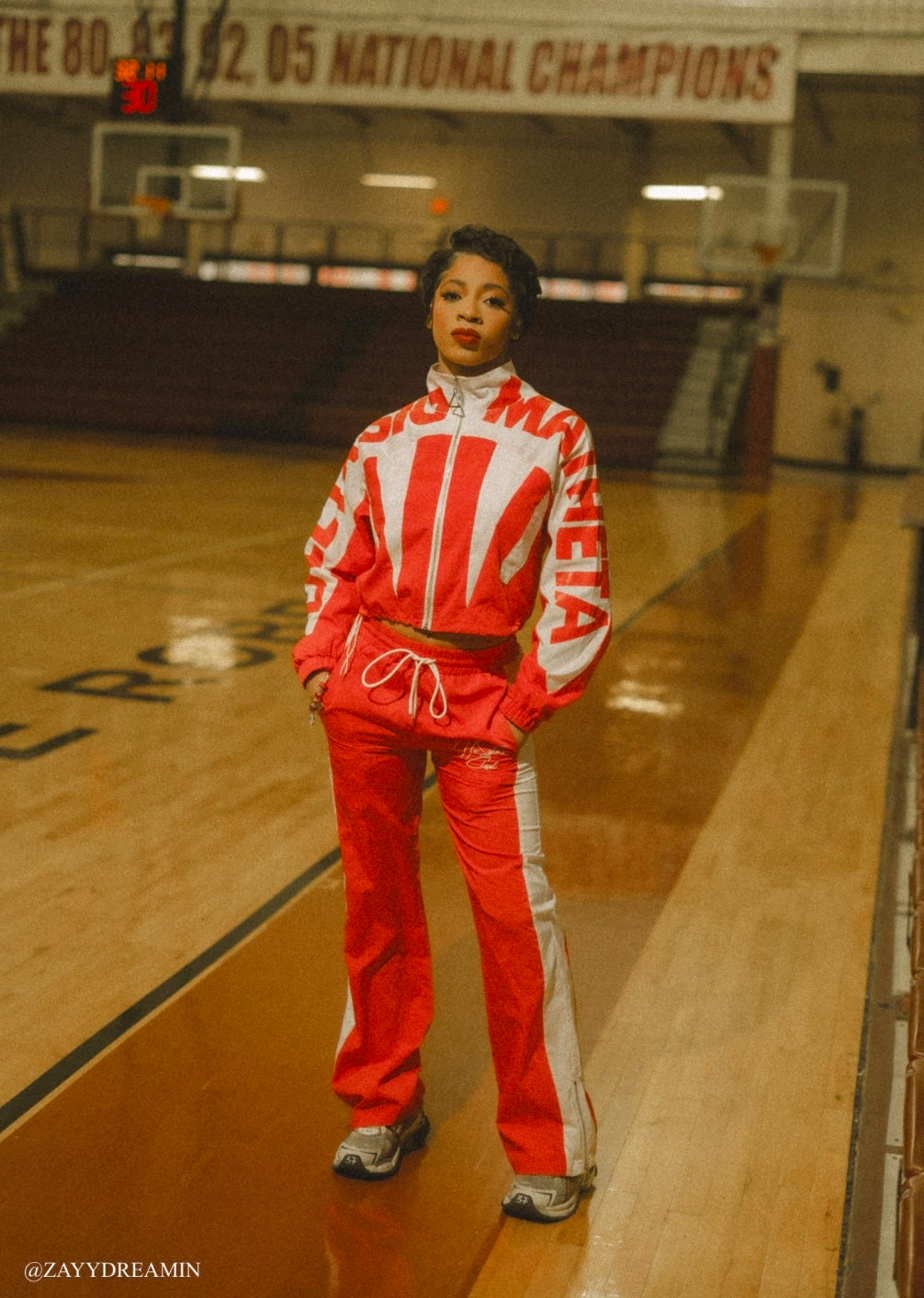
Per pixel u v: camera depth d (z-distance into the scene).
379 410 19.00
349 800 2.02
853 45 15.55
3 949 2.89
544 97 16.28
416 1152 2.22
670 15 15.84
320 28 16.66
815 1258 1.97
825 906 3.42
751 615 7.61
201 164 17.64
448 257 1.92
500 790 1.96
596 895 3.41
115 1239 1.93
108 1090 2.34
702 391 19.12
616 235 23.39
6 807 3.82
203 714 4.91
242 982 2.79
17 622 6.28
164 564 8.09
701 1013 2.77
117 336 20.95
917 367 21.50
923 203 21.12
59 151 25.03
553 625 1.91
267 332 21.17
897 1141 2.32
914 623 7.14
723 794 4.34
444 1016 2.70
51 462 14.04
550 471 1.91
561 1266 1.93
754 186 17.05
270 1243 1.95
